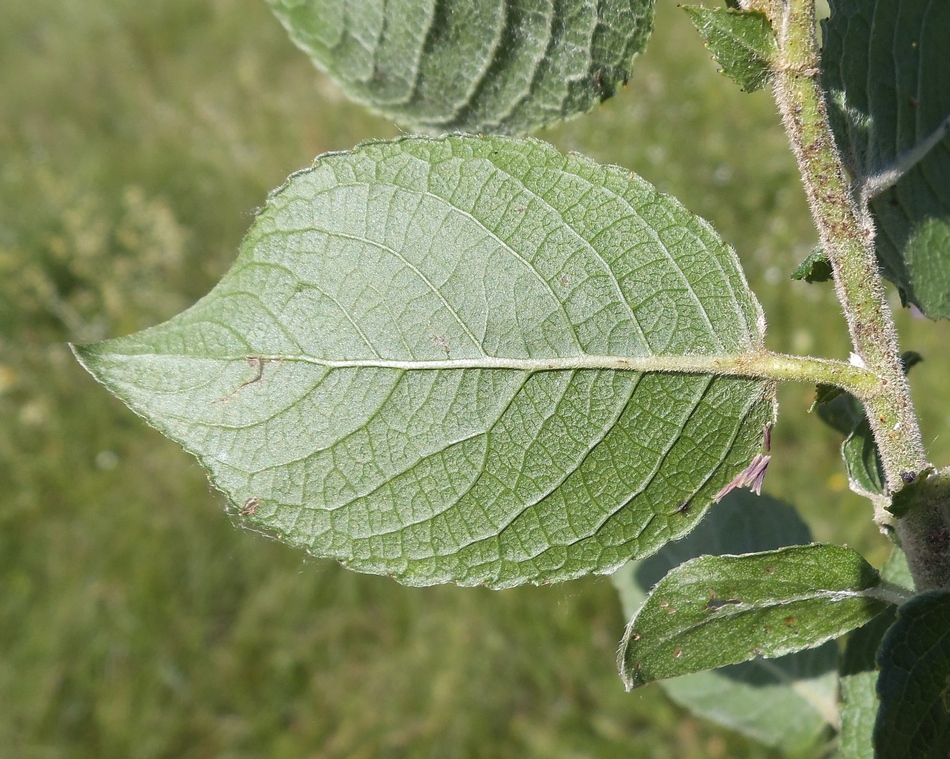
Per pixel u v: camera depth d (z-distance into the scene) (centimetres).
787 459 55
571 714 52
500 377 18
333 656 57
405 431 18
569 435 18
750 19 18
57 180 91
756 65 18
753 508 25
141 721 56
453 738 53
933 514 18
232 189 86
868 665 22
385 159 18
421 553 19
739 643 19
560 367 18
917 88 20
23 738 56
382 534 19
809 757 26
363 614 57
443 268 18
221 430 18
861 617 19
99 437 70
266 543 61
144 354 18
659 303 18
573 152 18
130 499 65
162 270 82
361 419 18
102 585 61
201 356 18
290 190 18
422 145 18
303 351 18
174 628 59
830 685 25
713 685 26
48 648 59
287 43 103
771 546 25
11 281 78
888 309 19
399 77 20
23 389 74
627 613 26
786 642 19
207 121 94
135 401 18
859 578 19
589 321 18
